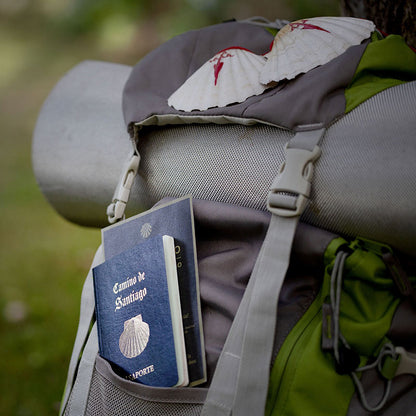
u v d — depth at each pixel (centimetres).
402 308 88
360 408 86
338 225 91
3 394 198
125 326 96
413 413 91
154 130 113
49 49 629
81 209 132
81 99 131
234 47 108
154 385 91
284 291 90
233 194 99
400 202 84
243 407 82
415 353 91
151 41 575
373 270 86
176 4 591
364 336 86
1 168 412
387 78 100
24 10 737
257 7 523
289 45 102
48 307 249
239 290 93
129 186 109
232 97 100
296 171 88
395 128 87
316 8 447
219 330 92
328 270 87
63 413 106
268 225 91
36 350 220
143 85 115
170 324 90
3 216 346
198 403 88
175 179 107
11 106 521
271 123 95
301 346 85
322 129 91
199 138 105
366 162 87
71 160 126
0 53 645
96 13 622
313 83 94
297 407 83
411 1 136
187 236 95
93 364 100
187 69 114
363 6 147
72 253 298
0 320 242
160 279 93
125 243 103
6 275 283
